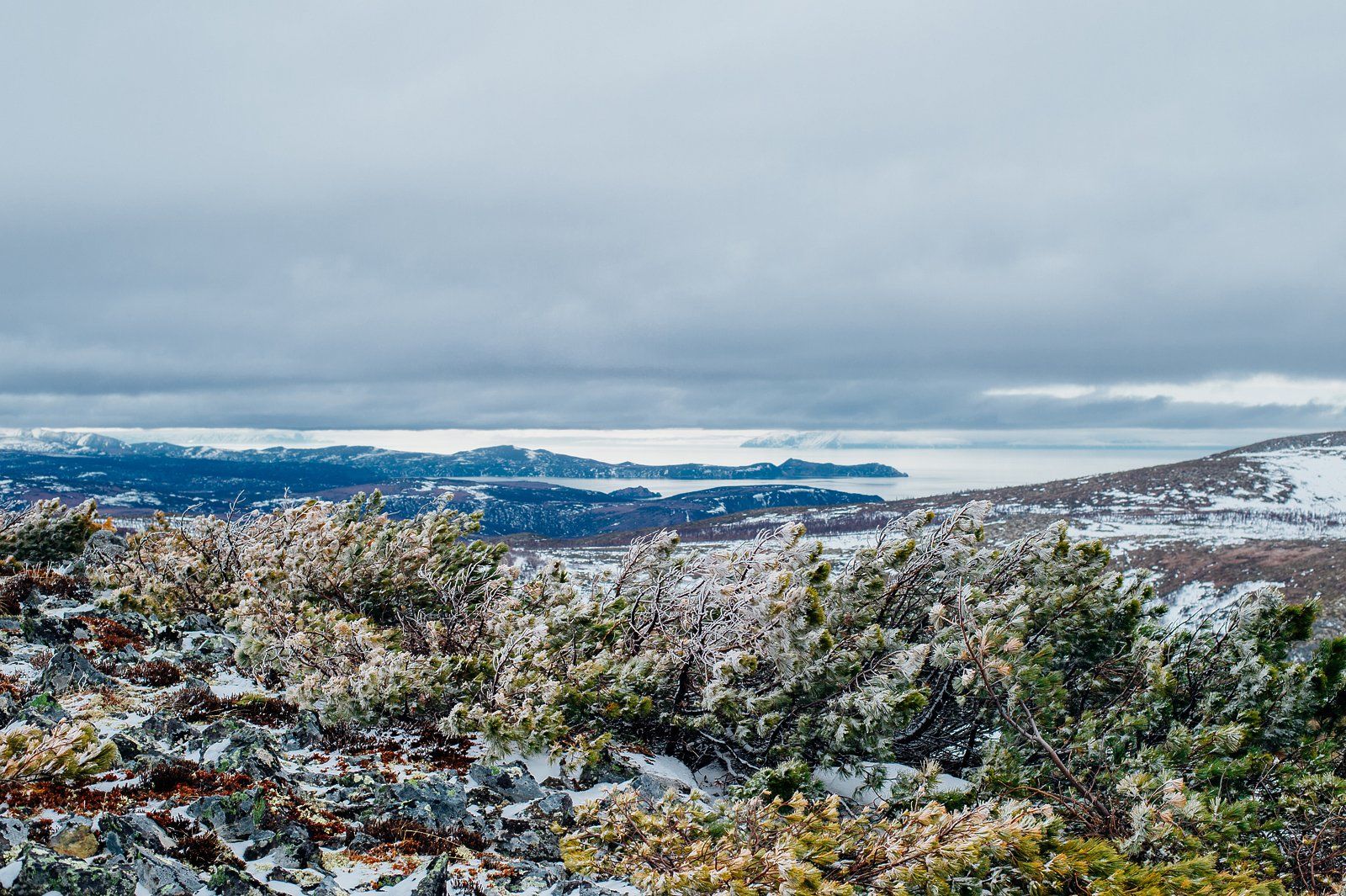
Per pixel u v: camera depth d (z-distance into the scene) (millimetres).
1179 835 6793
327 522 12555
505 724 8117
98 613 10609
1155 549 106250
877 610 10469
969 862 5828
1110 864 6203
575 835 6352
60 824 4684
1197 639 9734
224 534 12953
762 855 5605
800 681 9117
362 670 8516
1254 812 7391
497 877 5637
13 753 4891
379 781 7027
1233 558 94625
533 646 9156
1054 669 10055
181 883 4363
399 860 5609
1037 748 8477
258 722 8102
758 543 9852
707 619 9789
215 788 5867
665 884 5531
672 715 9711
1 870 3990
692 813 6574
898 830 6129
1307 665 8969
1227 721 8906
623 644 10516
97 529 14469
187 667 9508
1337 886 6867
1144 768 7953
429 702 9227
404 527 12844
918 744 10305
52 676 7828
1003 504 176000
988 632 8227
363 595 12062
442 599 11750
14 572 12086
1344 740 8734
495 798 7238
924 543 10328
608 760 8539
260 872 4930
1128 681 9539
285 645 9281
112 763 5902
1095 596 9969
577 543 184000
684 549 10555
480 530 13750
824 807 6555
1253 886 6145
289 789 6398
